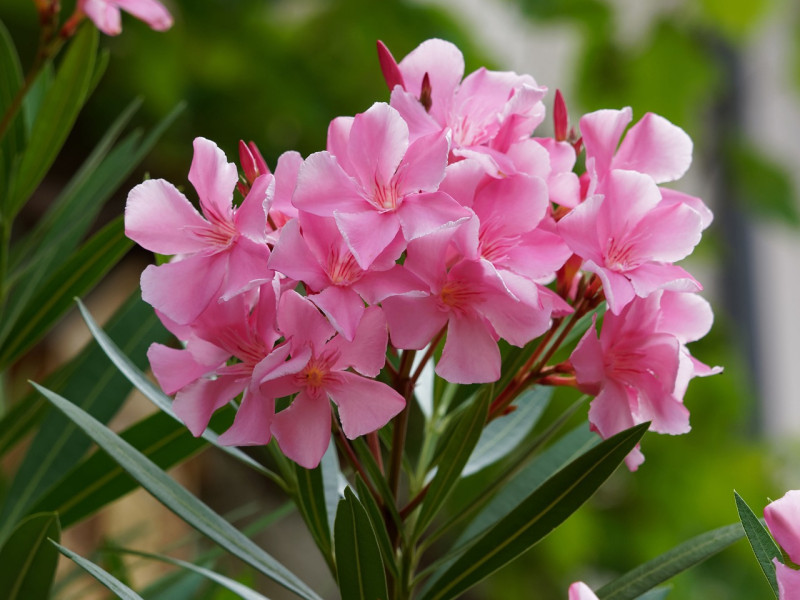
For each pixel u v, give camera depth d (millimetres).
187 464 1639
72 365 888
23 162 901
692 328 754
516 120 739
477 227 712
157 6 930
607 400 734
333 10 1753
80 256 882
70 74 905
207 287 718
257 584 1684
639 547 1812
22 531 779
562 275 757
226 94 1714
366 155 716
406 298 718
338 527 716
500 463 1531
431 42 760
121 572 896
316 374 719
